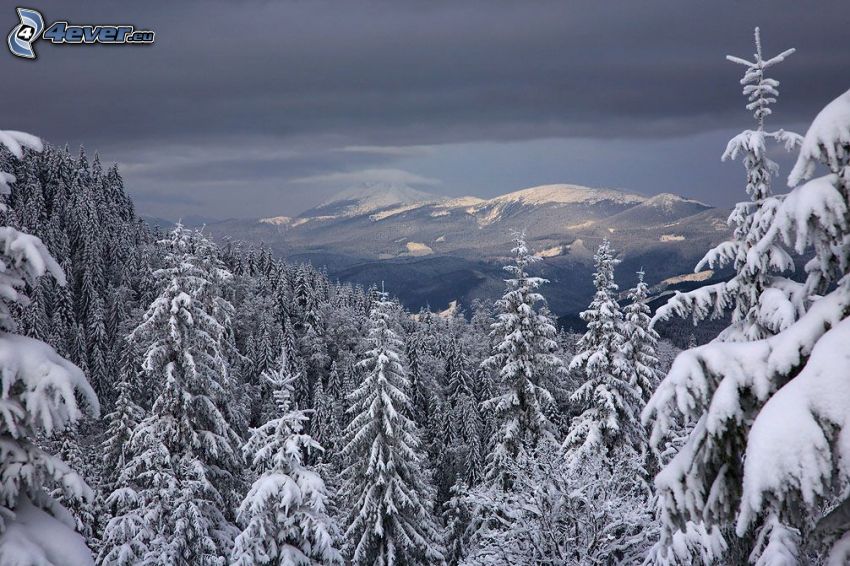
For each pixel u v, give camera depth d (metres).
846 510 5.28
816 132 5.39
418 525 25.33
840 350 4.77
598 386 25.53
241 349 77.56
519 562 14.92
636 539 14.78
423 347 84.38
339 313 95.94
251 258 123.94
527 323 28.86
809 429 4.52
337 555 16.75
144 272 105.75
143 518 19.77
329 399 58.62
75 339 77.69
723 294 12.79
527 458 16.27
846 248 5.62
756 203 12.80
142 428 24.00
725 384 5.47
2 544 7.84
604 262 26.81
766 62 13.16
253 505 16.33
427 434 54.69
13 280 8.30
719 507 5.64
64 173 135.12
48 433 8.41
